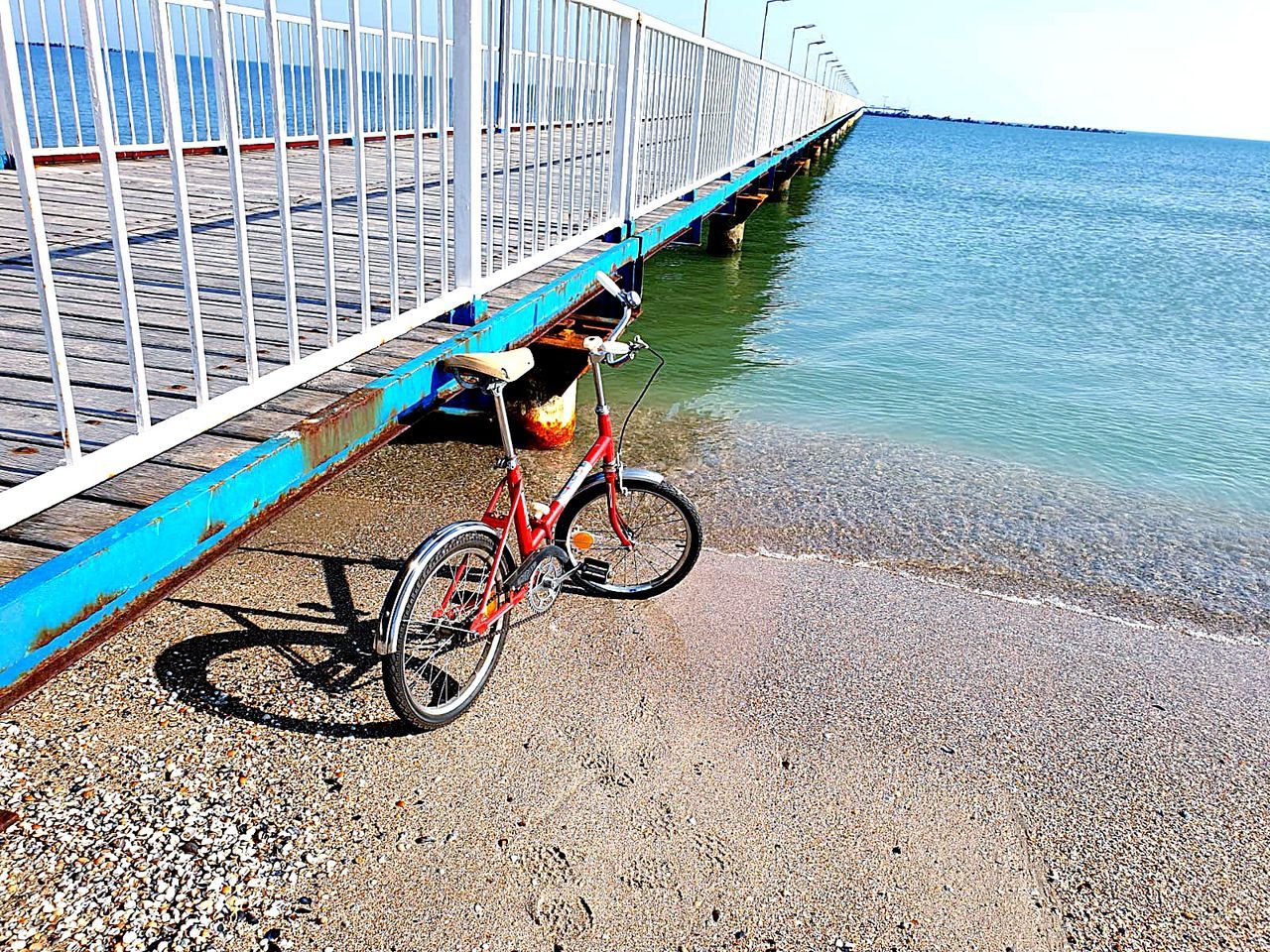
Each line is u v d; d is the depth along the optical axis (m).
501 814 2.98
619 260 5.85
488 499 5.36
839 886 2.82
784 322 11.48
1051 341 11.48
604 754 3.29
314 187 6.86
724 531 5.29
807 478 6.27
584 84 4.81
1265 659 4.35
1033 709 3.79
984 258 18.33
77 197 5.92
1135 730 3.71
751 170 12.12
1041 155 89.31
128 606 2.11
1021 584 4.95
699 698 3.65
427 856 2.79
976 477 6.60
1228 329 13.03
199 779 2.99
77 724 3.17
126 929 2.46
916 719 3.65
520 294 4.45
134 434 2.43
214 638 3.73
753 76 11.19
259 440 2.60
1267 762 3.58
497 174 7.96
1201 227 29.33
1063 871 2.96
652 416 7.34
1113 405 8.78
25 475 2.26
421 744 3.26
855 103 72.44
